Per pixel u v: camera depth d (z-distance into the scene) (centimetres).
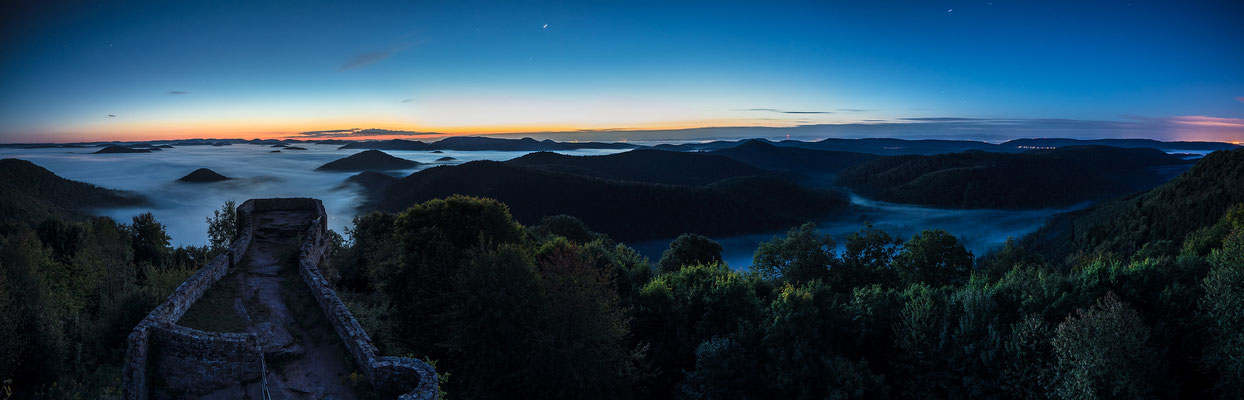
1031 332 3048
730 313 3672
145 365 1636
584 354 2730
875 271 5750
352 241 5497
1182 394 3144
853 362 3422
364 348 1731
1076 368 2741
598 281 3041
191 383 1648
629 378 3078
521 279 2712
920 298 3594
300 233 3559
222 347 1648
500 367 2642
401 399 1455
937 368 3291
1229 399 2884
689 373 3259
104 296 3344
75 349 2217
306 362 1812
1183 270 3675
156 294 2434
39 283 2381
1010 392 2995
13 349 2036
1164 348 3083
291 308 2220
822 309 3691
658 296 3769
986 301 3388
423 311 3034
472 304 2639
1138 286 3550
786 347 3316
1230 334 2923
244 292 2388
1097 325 2778
